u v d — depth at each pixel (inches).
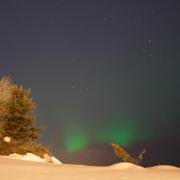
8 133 972.6
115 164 366.0
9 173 314.7
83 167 364.5
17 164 381.1
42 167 356.5
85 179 282.4
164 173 310.0
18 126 995.3
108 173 309.6
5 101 1010.7
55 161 877.8
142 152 596.1
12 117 998.4
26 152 863.1
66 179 283.6
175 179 284.5
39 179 285.7
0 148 847.1
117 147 611.5
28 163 410.3
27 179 286.4
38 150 891.4
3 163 392.8
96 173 311.4
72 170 334.0
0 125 956.0
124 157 587.8
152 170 339.6
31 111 1028.5
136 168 344.2
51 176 298.5
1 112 983.6
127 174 302.8
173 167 391.9
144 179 280.4
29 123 1016.2
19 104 1015.0
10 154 836.6
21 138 985.5
